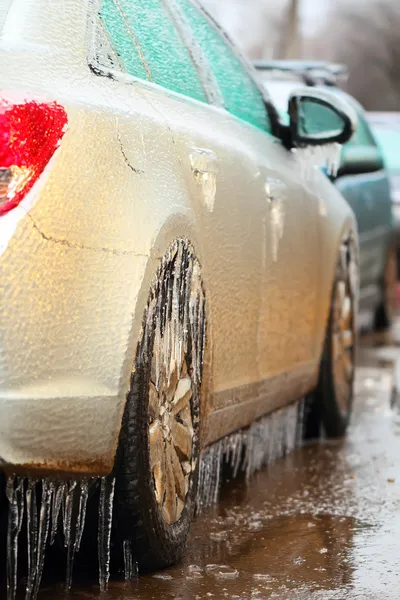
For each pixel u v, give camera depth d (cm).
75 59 410
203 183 469
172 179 438
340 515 541
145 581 425
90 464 384
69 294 373
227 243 499
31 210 362
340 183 1165
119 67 447
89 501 412
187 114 490
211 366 481
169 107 472
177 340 439
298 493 585
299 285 632
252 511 545
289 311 614
